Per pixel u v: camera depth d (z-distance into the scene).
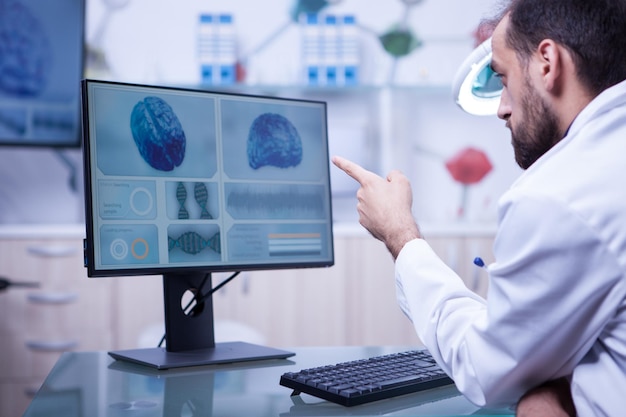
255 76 3.92
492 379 0.90
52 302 3.38
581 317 0.85
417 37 4.08
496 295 0.89
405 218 1.12
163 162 1.35
